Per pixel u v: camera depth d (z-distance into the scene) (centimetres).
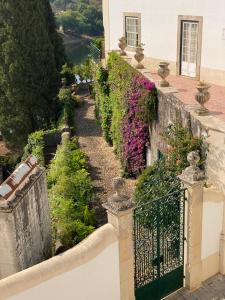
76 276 624
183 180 762
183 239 795
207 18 1370
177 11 1489
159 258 773
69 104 2223
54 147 1850
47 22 2702
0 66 2198
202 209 783
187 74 1520
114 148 1631
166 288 804
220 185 848
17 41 2164
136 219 718
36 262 803
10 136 2341
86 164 1482
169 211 757
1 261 719
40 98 2303
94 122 2123
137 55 1515
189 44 1478
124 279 695
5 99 2261
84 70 2691
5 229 695
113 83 1588
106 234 650
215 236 835
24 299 575
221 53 1349
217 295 806
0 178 2231
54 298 608
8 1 2114
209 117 938
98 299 668
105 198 1258
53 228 979
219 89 1327
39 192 823
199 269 823
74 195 1128
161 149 1212
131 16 1742
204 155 895
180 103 1048
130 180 1419
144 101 1257
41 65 2269
